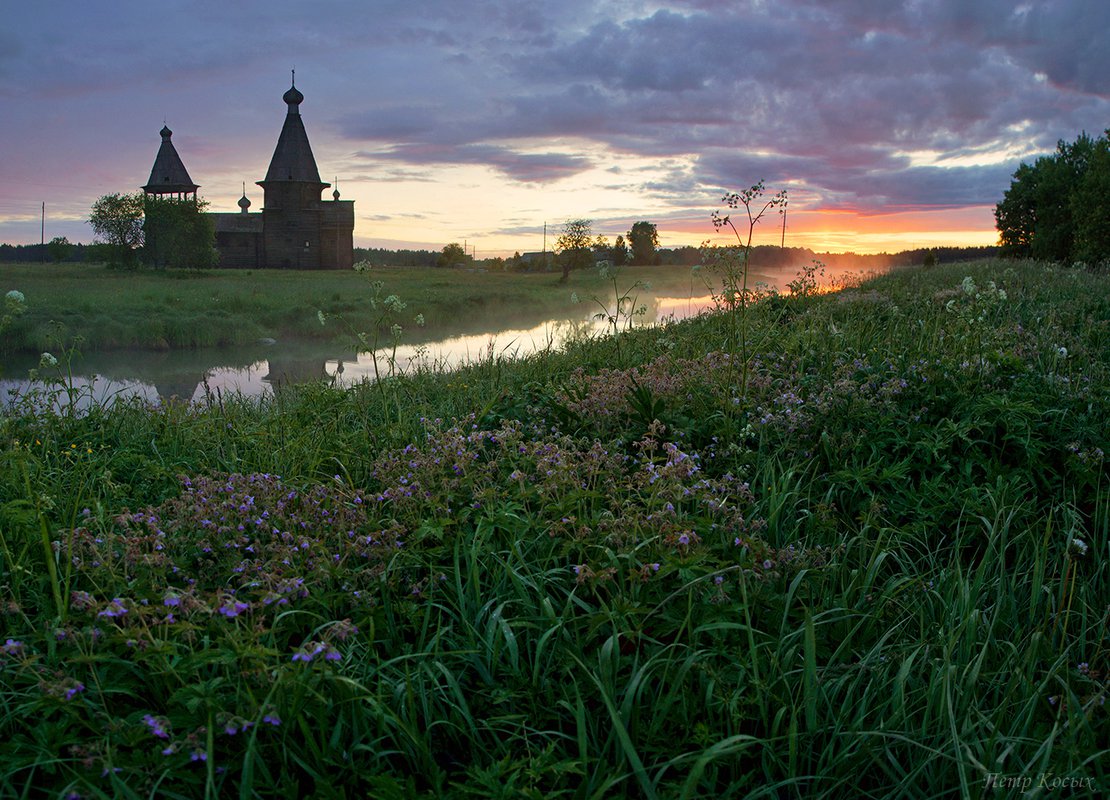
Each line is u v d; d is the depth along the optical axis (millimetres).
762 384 5648
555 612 3168
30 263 102875
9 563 3238
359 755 2479
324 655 2365
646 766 2480
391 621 3037
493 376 8188
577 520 3572
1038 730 2592
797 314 10289
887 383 5277
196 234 79812
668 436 5027
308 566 3213
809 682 2559
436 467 4137
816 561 3469
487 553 3492
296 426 6184
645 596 2998
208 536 3414
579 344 10039
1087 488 4273
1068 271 17250
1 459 4516
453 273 95812
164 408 6980
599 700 2705
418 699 2686
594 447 4176
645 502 3732
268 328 34750
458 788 2238
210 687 2330
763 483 4301
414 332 31844
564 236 71812
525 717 2598
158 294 44531
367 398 7184
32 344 27500
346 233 96438
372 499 3871
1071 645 2986
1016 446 4594
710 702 2588
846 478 4328
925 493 4203
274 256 93500
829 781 2484
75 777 2199
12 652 2480
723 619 2914
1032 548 3836
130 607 2508
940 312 9727
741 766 2568
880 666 2904
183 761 2172
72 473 4676
